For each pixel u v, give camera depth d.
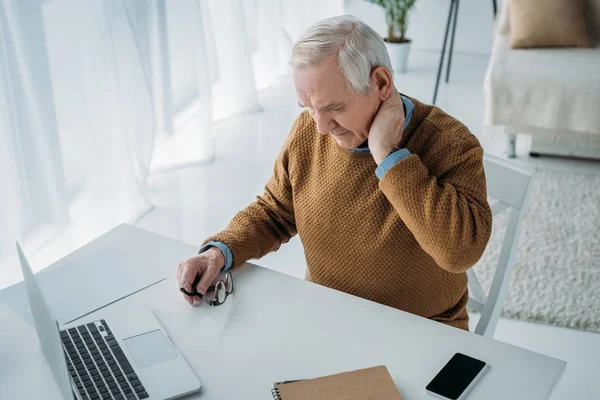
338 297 1.23
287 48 4.36
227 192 2.92
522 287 2.32
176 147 3.17
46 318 0.92
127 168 2.61
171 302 1.23
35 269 2.22
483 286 2.33
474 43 4.66
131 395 0.99
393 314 1.18
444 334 1.13
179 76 3.11
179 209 2.76
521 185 1.39
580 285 2.32
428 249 1.21
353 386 0.99
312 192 1.36
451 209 1.18
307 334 1.13
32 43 2.07
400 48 4.30
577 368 1.99
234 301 1.23
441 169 1.25
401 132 1.22
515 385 1.01
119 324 1.16
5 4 1.98
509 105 3.13
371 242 1.30
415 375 1.03
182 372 1.04
